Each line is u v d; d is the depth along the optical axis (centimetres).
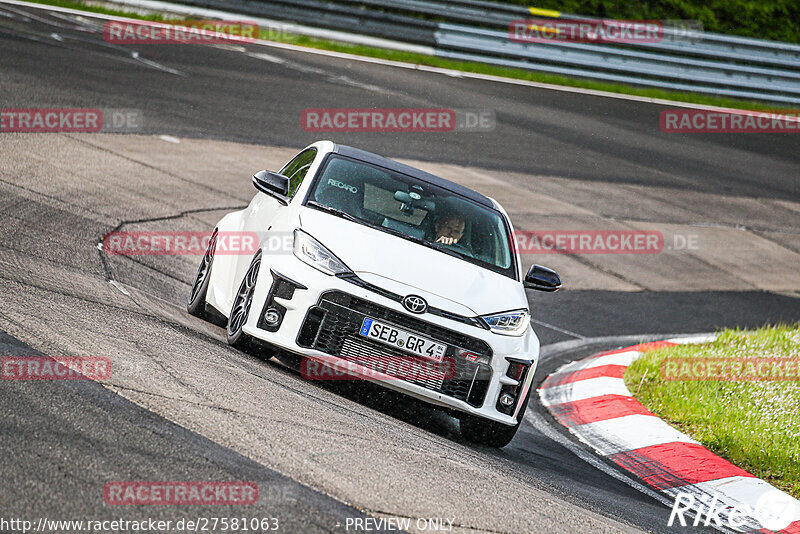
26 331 1506
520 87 7106
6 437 1098
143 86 4853
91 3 6606
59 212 2719
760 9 9012
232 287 2027
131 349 1564
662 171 6012
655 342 3122
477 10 7400
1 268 1916
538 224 4441
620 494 1703
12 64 4550
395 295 1744
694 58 7812
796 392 2561
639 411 2319
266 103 5181
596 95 7394
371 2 7175
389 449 1430
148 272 2481
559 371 2780
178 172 3684
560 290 3700
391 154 4897
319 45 6988
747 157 6781
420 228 1983
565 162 5672
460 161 5138
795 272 4700
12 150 3266
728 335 3294
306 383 1766
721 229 5138
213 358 1689
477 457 1631
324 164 2088
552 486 1577
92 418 1211
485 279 1895
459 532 1143
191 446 1197
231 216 2303
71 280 2044
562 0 8488
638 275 4119
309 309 1734
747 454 2083
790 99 7912
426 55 7281
